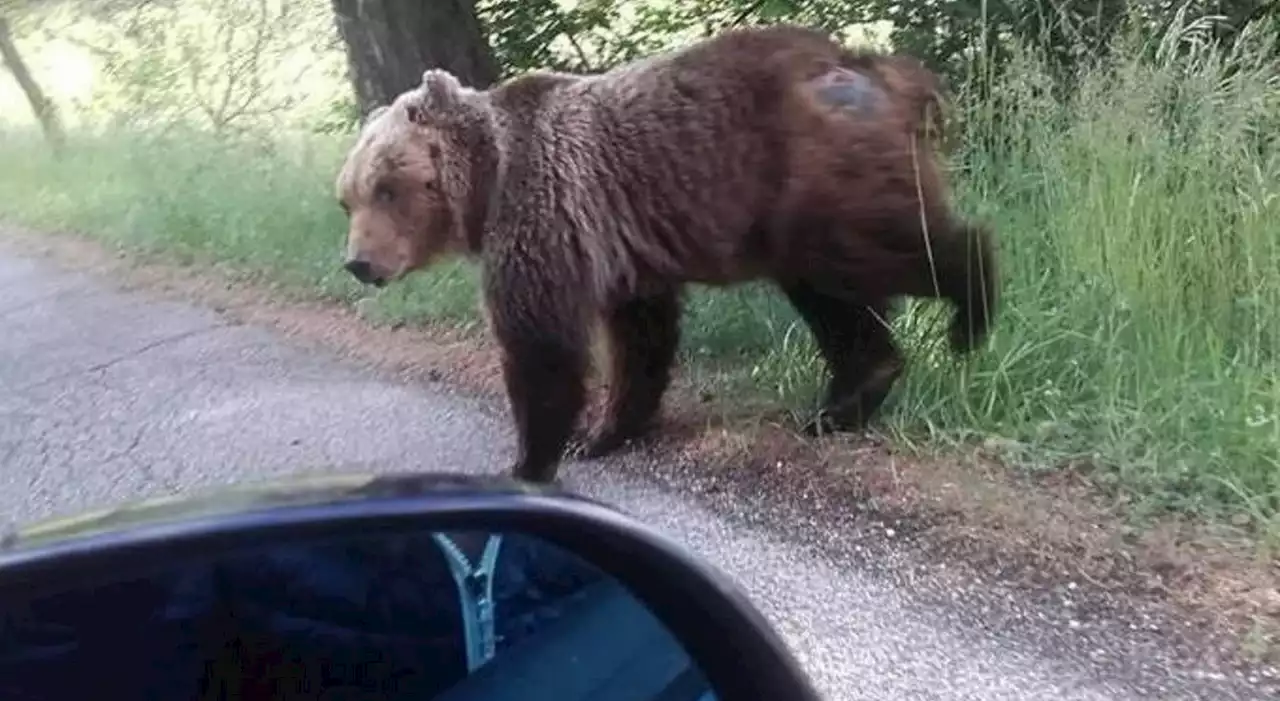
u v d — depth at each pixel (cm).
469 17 1029
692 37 1070
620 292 602
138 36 1770
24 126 2139
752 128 580
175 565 208
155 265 1197
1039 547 489
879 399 611
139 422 751
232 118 1597
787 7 980
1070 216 649
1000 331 623
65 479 675
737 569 498
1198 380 573
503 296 586
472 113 586
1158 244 629
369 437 687
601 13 1095
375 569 218
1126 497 515
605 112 590
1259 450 518
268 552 213
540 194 580
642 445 636
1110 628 439
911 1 902
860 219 574
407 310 909
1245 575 457
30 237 1434
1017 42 760
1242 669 409
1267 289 598
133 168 1568
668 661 231
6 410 797
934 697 407
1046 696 403
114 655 204
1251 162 638
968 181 714
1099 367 603
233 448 692
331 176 1219
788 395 661
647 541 231
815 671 424
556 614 227
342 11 1038
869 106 577
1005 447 569
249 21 1644
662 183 584
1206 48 744
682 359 748
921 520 521
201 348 896
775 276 610
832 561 499
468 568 223
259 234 1172
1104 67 773
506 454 649
